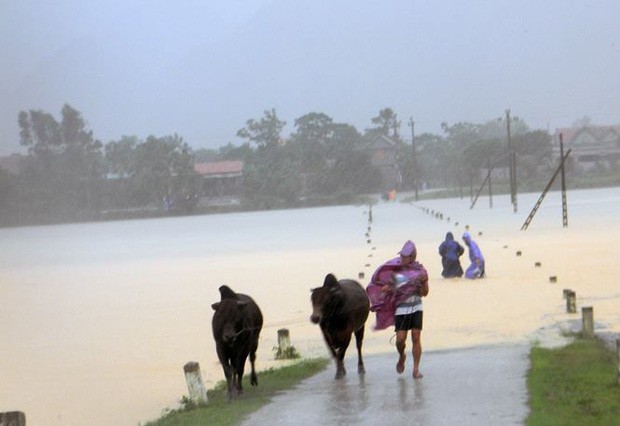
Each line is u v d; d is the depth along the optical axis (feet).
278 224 418.10
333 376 74.33
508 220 316.60
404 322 68.80
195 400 66.49
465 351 82.69
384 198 627.46
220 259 237.25
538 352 77.05
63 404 78.23
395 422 55.31
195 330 116.37
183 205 634.43
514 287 130.72
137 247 326.03
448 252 145.07
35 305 160.45
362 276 159.02
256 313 70.23
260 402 64.80
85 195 608.60
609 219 292.40
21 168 597.52
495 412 56.08
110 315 138.62
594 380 62.80
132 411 74.18
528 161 640.99
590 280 134.92
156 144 634.02
